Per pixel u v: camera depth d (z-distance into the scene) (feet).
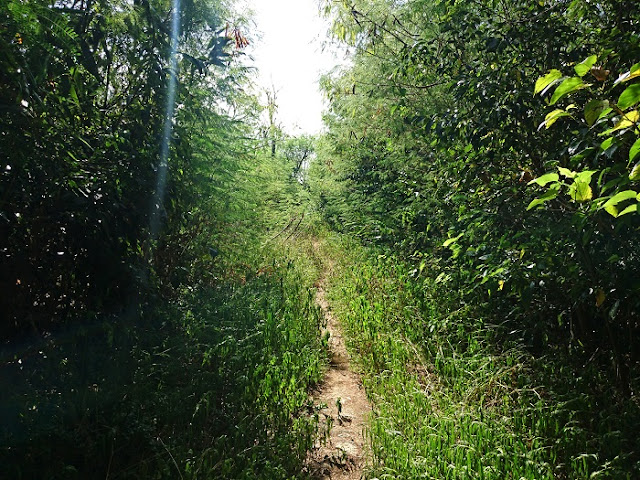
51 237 10.03
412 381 13.02
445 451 9.67
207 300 17.78
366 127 27.66
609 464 8.63
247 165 22.90
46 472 8.47
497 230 12.41
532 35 11.94
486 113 12.33
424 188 21.25
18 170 8.64
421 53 15.35
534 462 8.80
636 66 4.31
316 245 41.98
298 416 12.11
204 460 9.38
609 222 9.46
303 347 15.94
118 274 10.89
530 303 13.56
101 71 12.25
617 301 9.49
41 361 10.11
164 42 12.26
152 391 11.39
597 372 11.87
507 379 12.37
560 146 11.12
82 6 11.09
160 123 12.26
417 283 19.76
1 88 7.63
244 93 20.65
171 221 14.05
